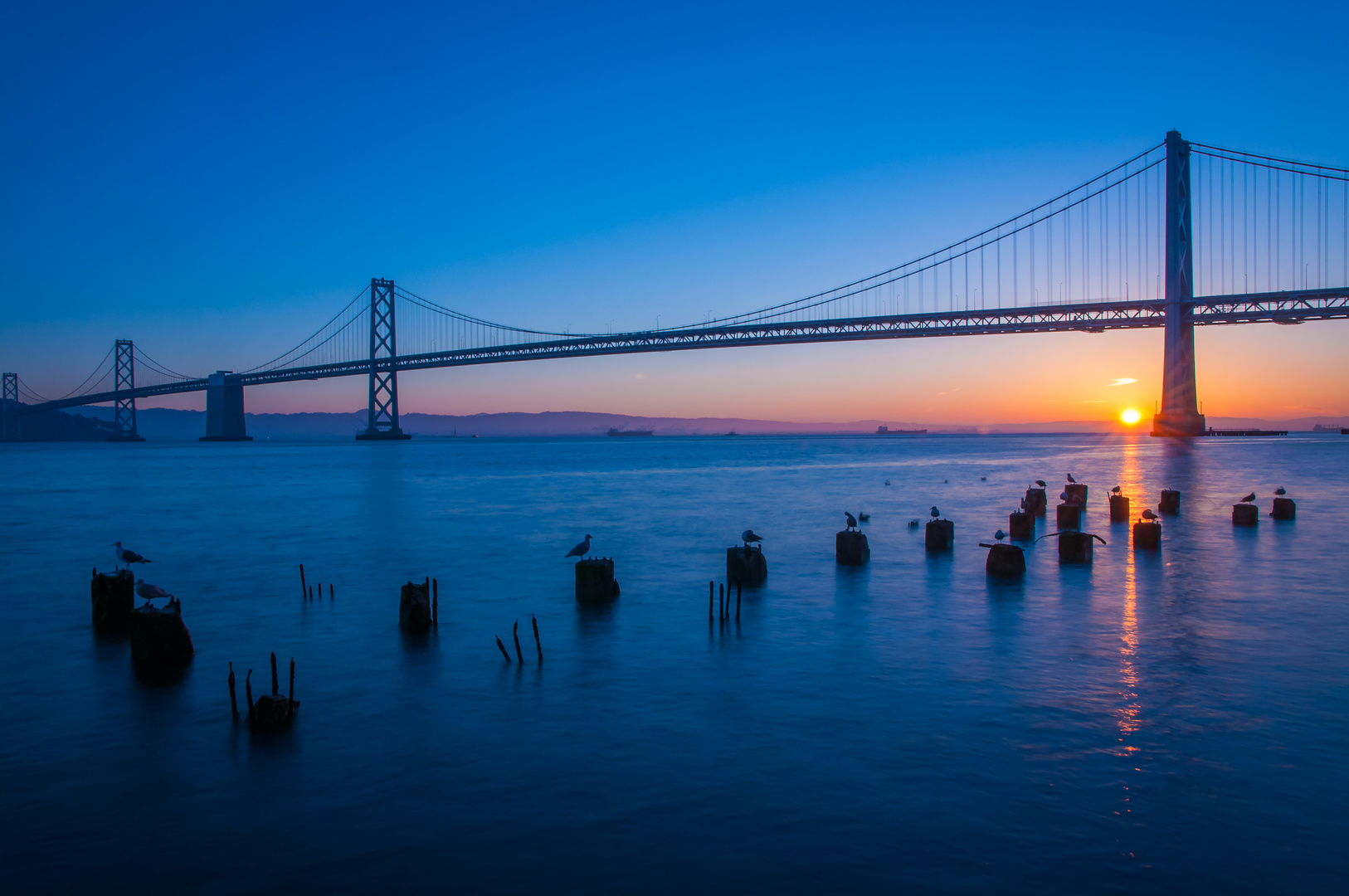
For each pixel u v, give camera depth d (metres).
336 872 6.73
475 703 10.47
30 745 9.29
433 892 6.45
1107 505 33.97
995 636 13.38
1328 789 7.88
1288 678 11.16
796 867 6.68
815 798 7.79
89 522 31.64
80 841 7.24
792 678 11.32
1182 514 30.22
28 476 65.00
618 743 9.11
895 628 13.95
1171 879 6.49
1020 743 9.01
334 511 34.91
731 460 91.31
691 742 9.13
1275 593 16.53
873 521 29.53
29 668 12.24
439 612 15.55
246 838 7.26
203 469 76.50
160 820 7.59
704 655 12.43
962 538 24.66
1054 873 6.57
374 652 12.84
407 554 22.66
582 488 47.41
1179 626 13.95
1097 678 11.20
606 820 7.45
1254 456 80.50
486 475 61.62
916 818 7.41
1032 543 23.16
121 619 14.59
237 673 11.88
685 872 6.64
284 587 18.14
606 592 16.09
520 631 14.00
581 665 11.98
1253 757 8.58
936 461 80.88
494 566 20.61
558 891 6.43
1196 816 7.40
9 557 23.22
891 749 8.85
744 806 7.66
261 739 9.38
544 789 8.05
